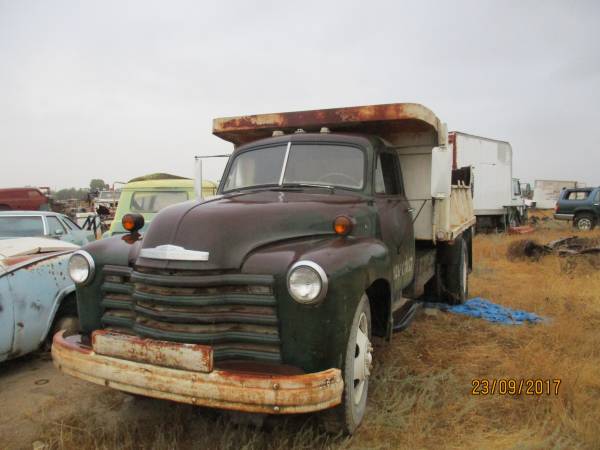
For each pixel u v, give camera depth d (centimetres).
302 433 317
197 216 309
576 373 409
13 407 391
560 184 4419
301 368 282
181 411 363
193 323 288
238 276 288
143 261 303
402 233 460
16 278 458
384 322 376
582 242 1152
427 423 342
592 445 312
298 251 298
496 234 1836
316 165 432
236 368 282
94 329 345
